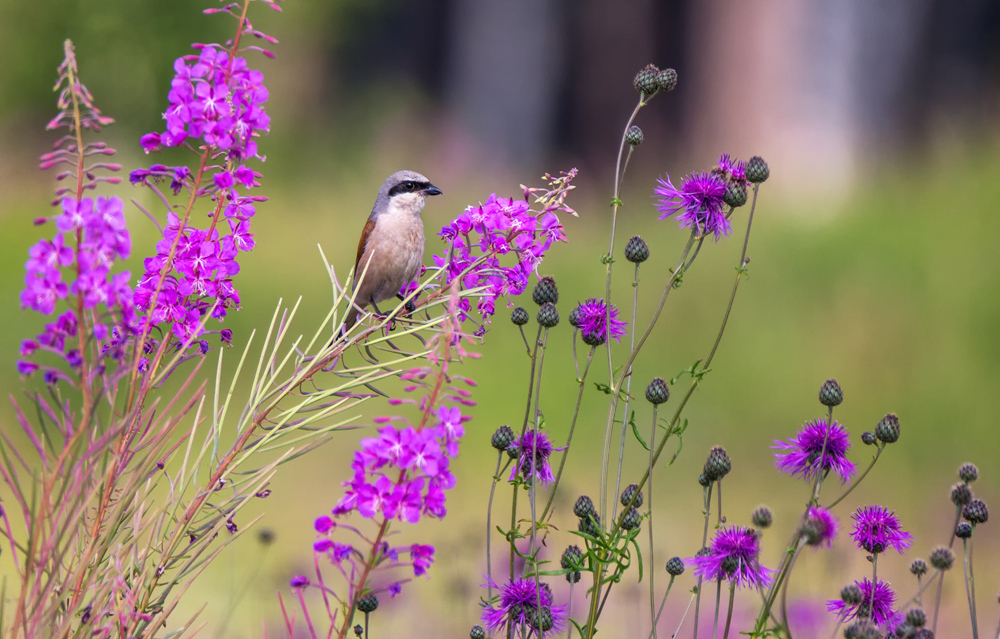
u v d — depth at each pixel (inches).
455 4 1806.1
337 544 138.6
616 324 202.1
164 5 1159.0
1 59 1191.6
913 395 625.6
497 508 480.1
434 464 137.9
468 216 200.8
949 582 343.6
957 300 682.2
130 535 166.7
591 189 1534.2
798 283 737.0
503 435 198.5
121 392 169.3
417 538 403.9
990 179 879.7
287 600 331.9
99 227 140.9
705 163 1509.6
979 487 536.7
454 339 152.0
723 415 628.4
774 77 1492.4
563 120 1788.9
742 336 695.7
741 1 1520.7
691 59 1689.2
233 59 161.2
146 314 172.2
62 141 142.1
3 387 650.2
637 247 199.3
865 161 1389.0
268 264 932.6
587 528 197.0
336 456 528.4
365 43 1750.7
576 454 595.8
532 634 196.1
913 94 1462.8
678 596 345.7
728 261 794.8
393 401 141.1
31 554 141.6
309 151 1461.6
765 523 178.2
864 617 188.5
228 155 163.3
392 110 1659.7
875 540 185.9
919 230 784.9
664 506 501.0
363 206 1245.7
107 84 1156.5
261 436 173.6
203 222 503.8
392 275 315.9
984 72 1470.2
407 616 316.5
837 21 1462.8
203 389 168.4
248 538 401.1
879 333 669.9
